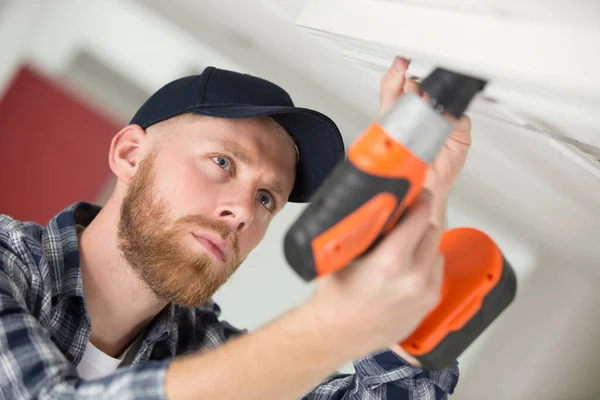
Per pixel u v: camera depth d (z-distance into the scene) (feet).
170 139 3.52
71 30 7.72
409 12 2.17
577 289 7.70
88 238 3.54
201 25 6.66
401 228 1.80
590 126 1.81
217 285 3.41
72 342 3.28
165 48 7.66
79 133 7.89
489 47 1.74
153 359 3.72
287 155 3.68
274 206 3.70
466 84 1.87
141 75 7.82
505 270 2.32
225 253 3.38
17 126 7.76
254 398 1.94
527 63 1.63
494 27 1.75
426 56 2.01
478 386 7.89
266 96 3.71
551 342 7.71
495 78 1.82
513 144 4.07
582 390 7.79
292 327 1.89
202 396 1.93
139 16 7.50
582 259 7.09
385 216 1.72
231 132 3.45
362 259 1.81
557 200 5.26
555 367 7.75
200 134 3.45
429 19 2.02
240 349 1.95
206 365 1.97
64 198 7.89
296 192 3.99
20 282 2.97
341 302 1.82
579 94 1.56
